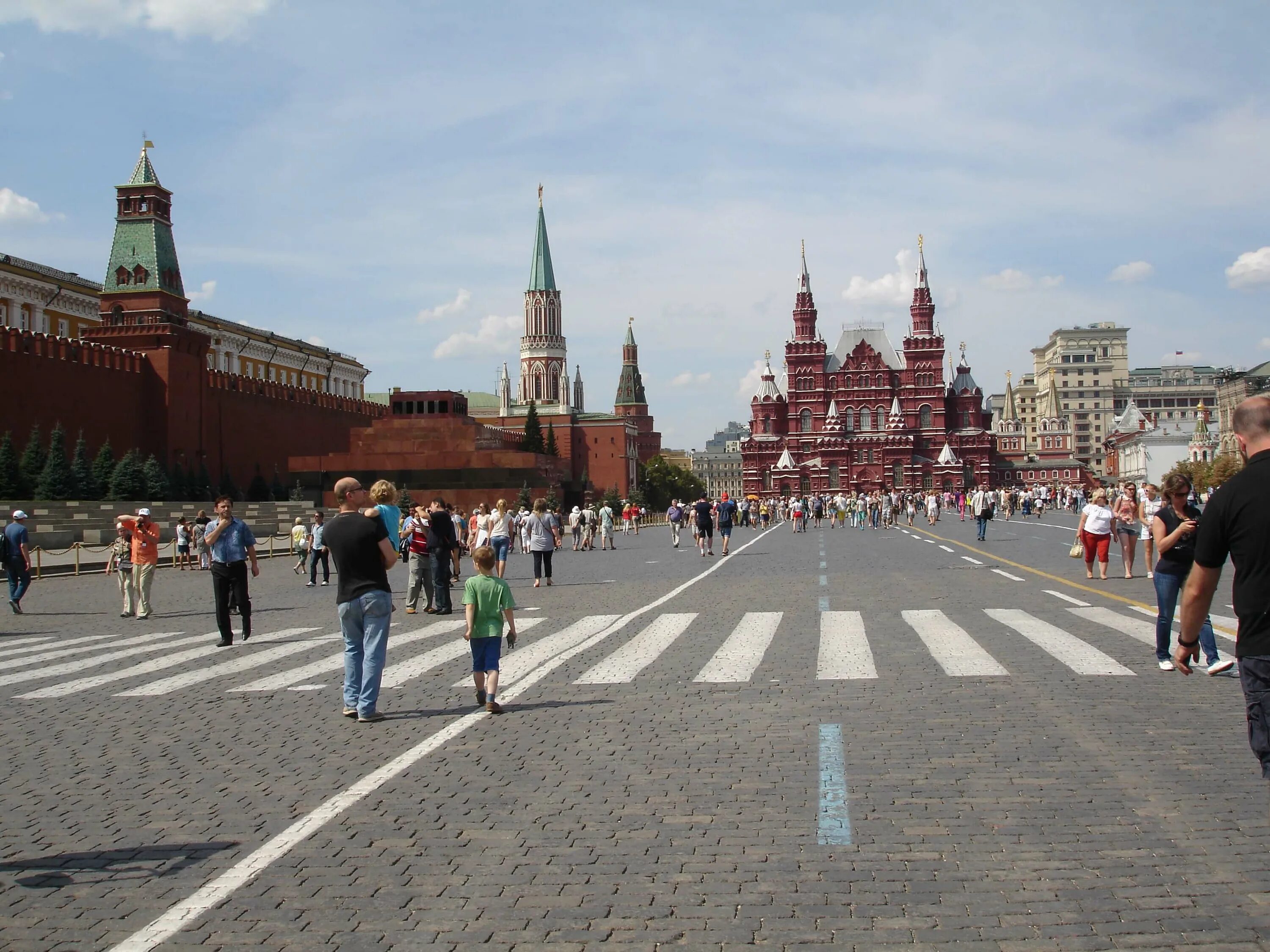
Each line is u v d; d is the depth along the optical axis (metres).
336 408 102.50
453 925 5.78
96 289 91.06
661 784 8.34
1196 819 7.22
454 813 7.70
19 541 24.08
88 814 7.91
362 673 11.11
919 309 153.38
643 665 13.95
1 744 10.30
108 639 18.73
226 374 83.62
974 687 11.80
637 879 6.38
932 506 74.94
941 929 5.60
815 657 14.14
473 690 12.61
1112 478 188.25
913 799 7.79
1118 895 5.98
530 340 194.50
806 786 8.17
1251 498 5.58
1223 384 138.38
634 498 129.25
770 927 5.67
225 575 17.09
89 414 68.88
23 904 6.19
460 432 92.00
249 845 7.12
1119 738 9.42
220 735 10.49
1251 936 5.45
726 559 37.84
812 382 156.62
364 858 6.82
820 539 54.41
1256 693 5.54
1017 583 24.33
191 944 5.61
